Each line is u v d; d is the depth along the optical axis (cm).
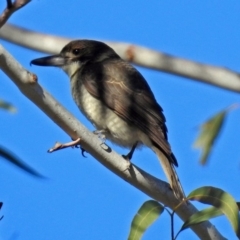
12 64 825
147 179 941
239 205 850
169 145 1091
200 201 826
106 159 931
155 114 1179
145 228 854
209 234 923
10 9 627
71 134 903
